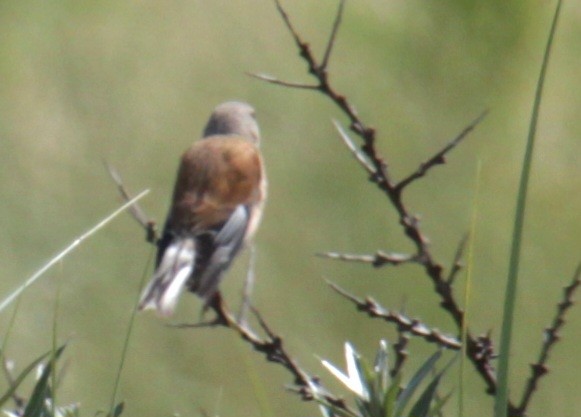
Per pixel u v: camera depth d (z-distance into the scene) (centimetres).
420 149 1297
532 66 1361
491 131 1327
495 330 1148
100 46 1450
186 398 1084
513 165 1302
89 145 1345
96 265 1209
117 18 1468
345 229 1216
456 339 657
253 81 1393
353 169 1260
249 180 873
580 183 1287
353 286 1160
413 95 1333
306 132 1308
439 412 508
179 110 1396
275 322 1130
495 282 1184
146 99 1401
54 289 1181
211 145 892
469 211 1245
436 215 1240
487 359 643
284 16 661
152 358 1123
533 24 1361
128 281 1196
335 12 1419
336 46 1377
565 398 1069
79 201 1285
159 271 787
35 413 525
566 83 1361
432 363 509
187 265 798
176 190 866
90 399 1081
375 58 1353
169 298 768
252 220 871
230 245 839
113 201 1299
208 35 1433
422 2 1363
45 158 1338
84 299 1179
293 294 1153
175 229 836
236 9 1478
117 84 1407
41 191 1287
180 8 1455
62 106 1387
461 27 1348
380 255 646
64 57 1424
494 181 1283
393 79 1345
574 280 617
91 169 1319
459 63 1345
